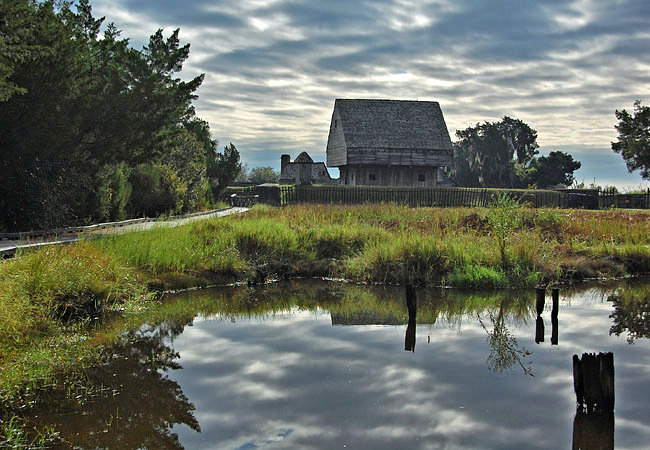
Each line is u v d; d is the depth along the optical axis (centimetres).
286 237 1767
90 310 1084
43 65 1891
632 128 5778
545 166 8725
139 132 2311
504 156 8644
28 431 577
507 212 1681
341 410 618
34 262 1084
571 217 2452
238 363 793
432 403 638
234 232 1753
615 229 2072
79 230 1998
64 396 673
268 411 617
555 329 983
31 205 1877
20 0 1722
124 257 1405
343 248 1789
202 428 575
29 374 735
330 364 784
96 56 2378
